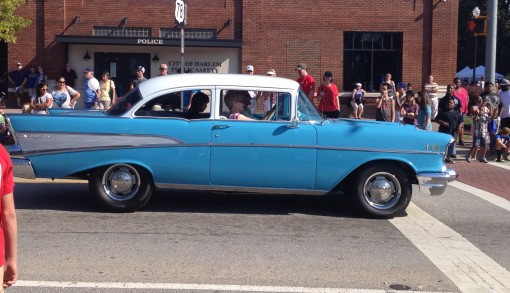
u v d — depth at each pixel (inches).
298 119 329.7
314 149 324.8
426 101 576.1
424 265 252.7
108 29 934.4
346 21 935.0
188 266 244.5
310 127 326.3
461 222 332.5
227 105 331.0
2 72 946.7
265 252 266.2
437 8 933.8
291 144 323.9
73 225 305.3
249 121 325.7
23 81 924.0
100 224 308.3
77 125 322.0
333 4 932.6
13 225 125.6
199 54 941.8
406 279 234.1
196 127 323.6
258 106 346.9
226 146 323.0
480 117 591.5
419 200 390.6
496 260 262.1
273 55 936.9
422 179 329.7
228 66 944.3
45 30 926.4
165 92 331.6
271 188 329.4
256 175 326.0
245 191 330.6
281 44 935.7
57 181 426.3
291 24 933.2
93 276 230.2
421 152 328.8
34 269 237.0
